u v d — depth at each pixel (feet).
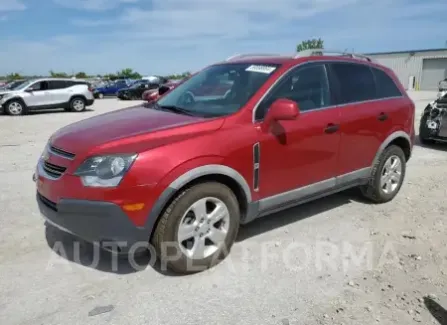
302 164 13.15
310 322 9.27
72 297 10.18
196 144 10.68
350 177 15.05
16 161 24.17
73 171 10.14
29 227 14.16
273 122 12.14
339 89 14.56
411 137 17.44
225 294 10.37
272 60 13.91
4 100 57.67
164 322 9.27
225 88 13.34
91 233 10.11
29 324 9.15
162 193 10.10
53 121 48.88
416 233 14.03
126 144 10.22
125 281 10.93
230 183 11.78
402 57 148.56
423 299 10.15
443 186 19.40
